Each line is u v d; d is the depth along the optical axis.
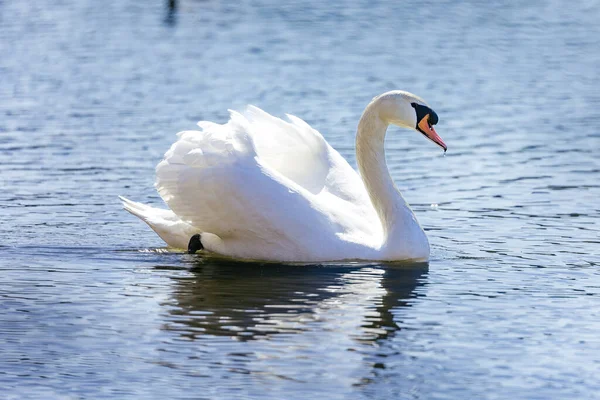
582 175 22.34
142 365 12.18
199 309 13.97
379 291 14.77
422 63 35.47
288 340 12.88
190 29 42.00
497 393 11.50
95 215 19.09
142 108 28.62
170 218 17.11
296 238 16.03
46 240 17.48
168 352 12.54
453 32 41.38
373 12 45.78
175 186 16.23
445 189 21.33
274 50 37.69
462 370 12.07
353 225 16.48
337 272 15.67
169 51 37.44
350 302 14.28
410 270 15.84
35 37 39.66
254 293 14.62
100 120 27.16
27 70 33.84
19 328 13.34
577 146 24.98
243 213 15.96
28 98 29.84
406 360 12.32
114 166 22.67
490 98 30.44
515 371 12.05
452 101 30.06
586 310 14.03
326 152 17.33
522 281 15.30
